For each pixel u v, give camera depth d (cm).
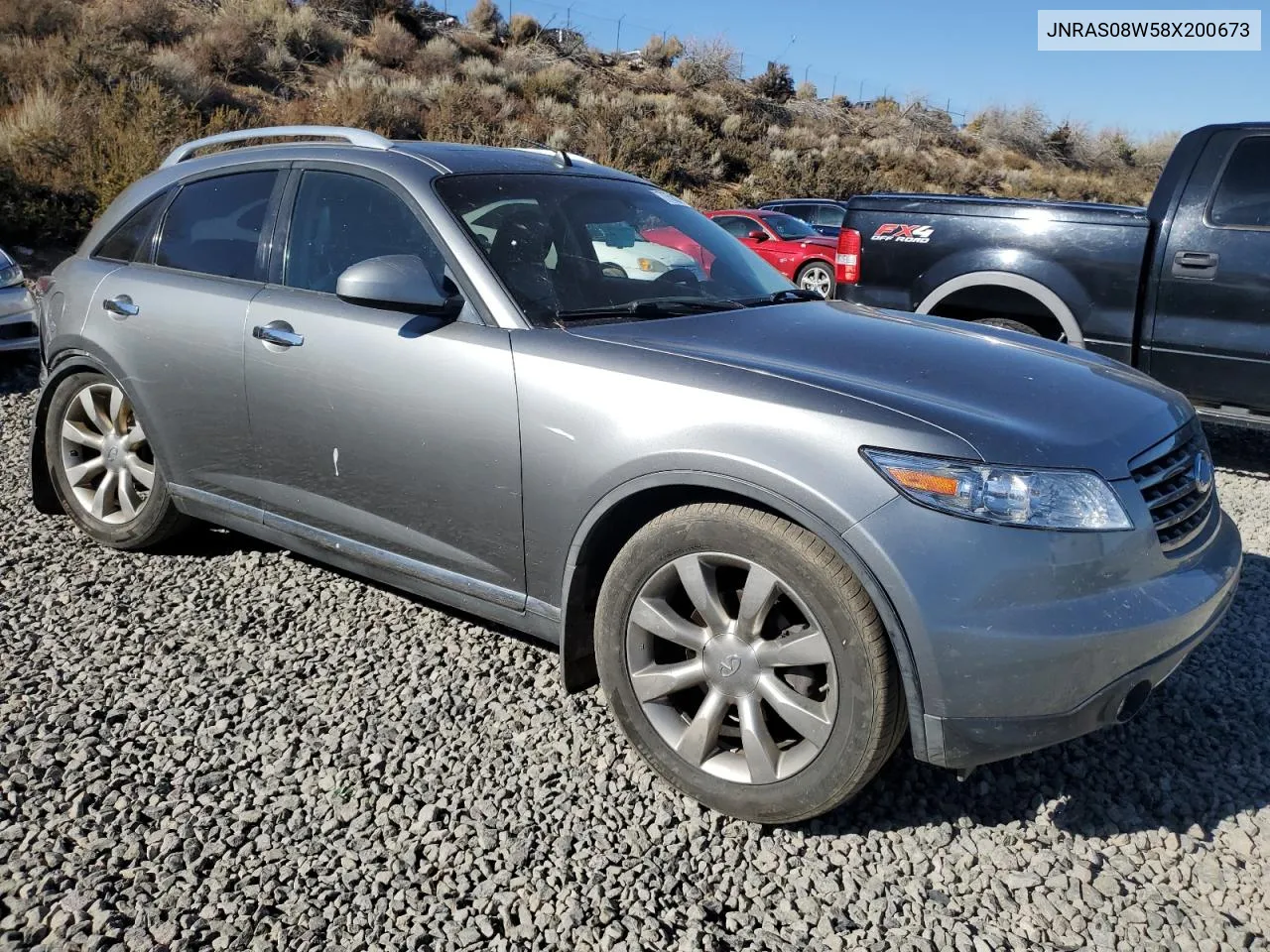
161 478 409
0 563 421
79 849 254
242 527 388
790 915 241
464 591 325
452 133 2242
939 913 242
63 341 426
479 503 310
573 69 3381
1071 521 244
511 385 297
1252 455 671
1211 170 573
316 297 352
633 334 303
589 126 2708
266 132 407
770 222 1570
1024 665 238
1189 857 264
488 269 320
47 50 1873
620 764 297
